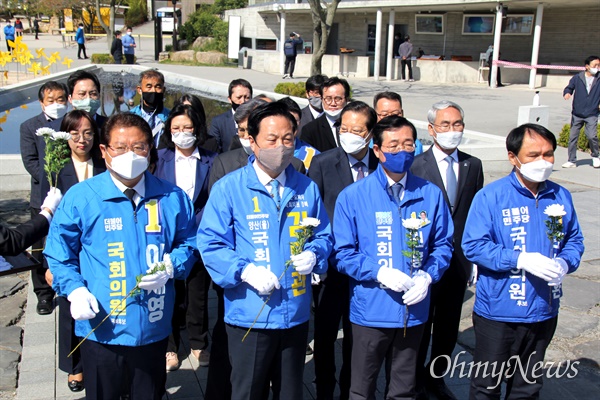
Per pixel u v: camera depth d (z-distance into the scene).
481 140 11.53
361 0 24.98
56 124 5.12
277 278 3.29
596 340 5.15
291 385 3.45
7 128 13.23
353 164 4.37
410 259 3.56
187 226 3.43
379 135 3.52
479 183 4.36
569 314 5.61
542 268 3.33
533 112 10.49
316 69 18.89
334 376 4.21
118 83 21.25
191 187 4.72
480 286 3.68
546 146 3.43
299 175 3.51
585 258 6.88
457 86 23.14
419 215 3.61
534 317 3.54
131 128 3.13
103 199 3.17
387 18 28.00
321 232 3.51
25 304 5.56
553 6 23.42
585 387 4.46
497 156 10.53
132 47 27.12
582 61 24.45
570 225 3.66
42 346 4.77
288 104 4.75
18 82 19.30
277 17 29.55
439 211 3.68
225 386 3.87
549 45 25.08
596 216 8.28
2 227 3.45
